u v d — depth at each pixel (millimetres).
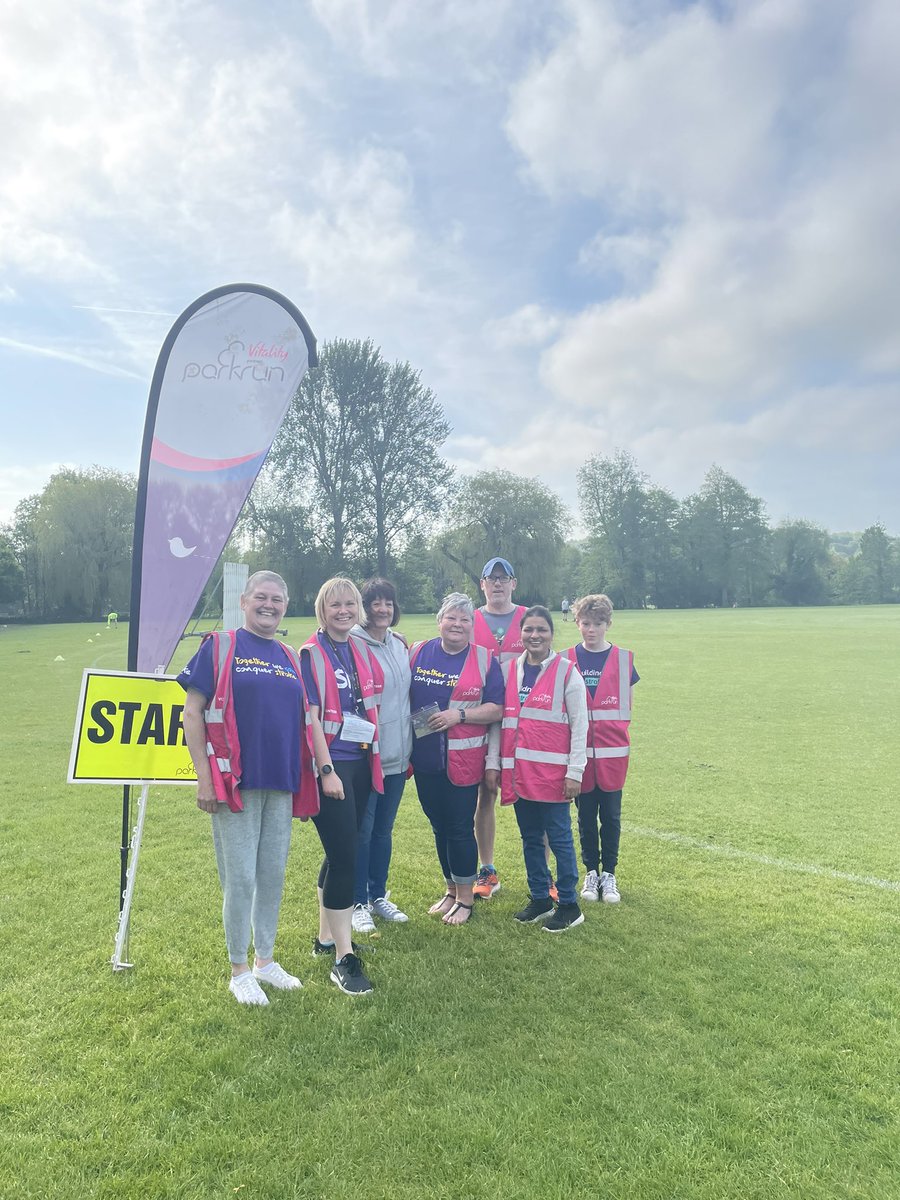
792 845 6148
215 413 4086
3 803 7387
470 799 4652
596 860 5148
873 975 3898
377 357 60844
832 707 13492
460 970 3984
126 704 3924
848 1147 2633
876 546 92125
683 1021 3465
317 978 3930
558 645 22828
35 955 4105
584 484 84312
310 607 60938
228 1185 2457
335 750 4098
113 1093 2934
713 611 65312
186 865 5633
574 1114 2809
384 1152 2607
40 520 51375
